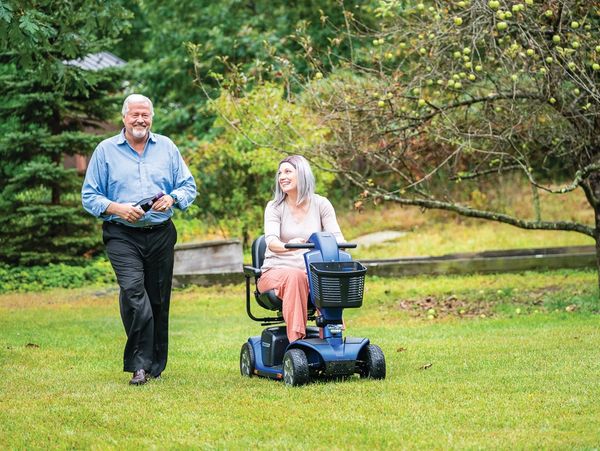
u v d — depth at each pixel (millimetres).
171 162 8609
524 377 8039
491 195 27281
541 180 27812
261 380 8320
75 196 22594
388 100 12406
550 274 17766
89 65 29938
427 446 5820
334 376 8289
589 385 7605
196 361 9625
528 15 11766
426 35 12867
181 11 32281
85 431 6445
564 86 12641
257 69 13539
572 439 5914
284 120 13828
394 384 7785
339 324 7973
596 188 13578
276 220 8516
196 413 6844
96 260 21000
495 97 12484
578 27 12195
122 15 13688
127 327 8266
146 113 8367
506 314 13328
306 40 13289
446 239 24266
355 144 13141
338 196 27312
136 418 6723
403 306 14586
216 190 22750
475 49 11773
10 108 21078
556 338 10445
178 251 18719
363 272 7871
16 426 6566
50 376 8680
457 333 11414
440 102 13273
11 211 20828
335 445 5879
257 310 14773
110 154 8398
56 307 15531
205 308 15156
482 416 6598
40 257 20406
